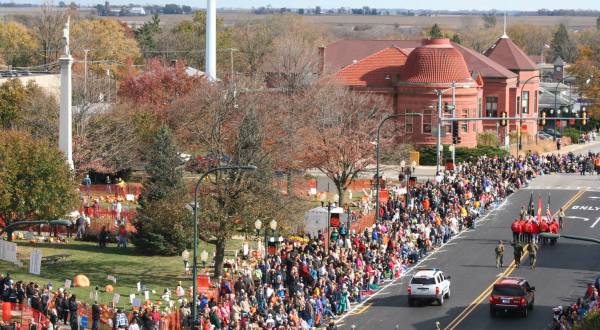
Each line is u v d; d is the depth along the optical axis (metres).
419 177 193.00
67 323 96.50
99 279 116.12
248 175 121.75
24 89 185.38
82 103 179.62
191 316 95.94
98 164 171.00
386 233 133.00
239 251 129.38
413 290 110.19
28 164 126.19
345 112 192.50
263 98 170.75
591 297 101.81
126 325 91.94
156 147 133.75
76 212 142.00
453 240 145.38
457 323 103.44
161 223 129.25
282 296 103.38
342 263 115.50
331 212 124.50
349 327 102.56
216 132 134.62
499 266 128.88
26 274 115.69
